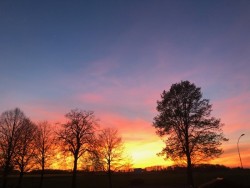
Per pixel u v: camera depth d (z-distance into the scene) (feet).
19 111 155.94
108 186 192.85
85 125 158.30
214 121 119.96
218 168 251.60
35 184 196.85
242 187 41.81
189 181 116.57
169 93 128.77
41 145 165.89
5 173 147.54
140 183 193.88
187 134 121.19
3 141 148.66
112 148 175.01
